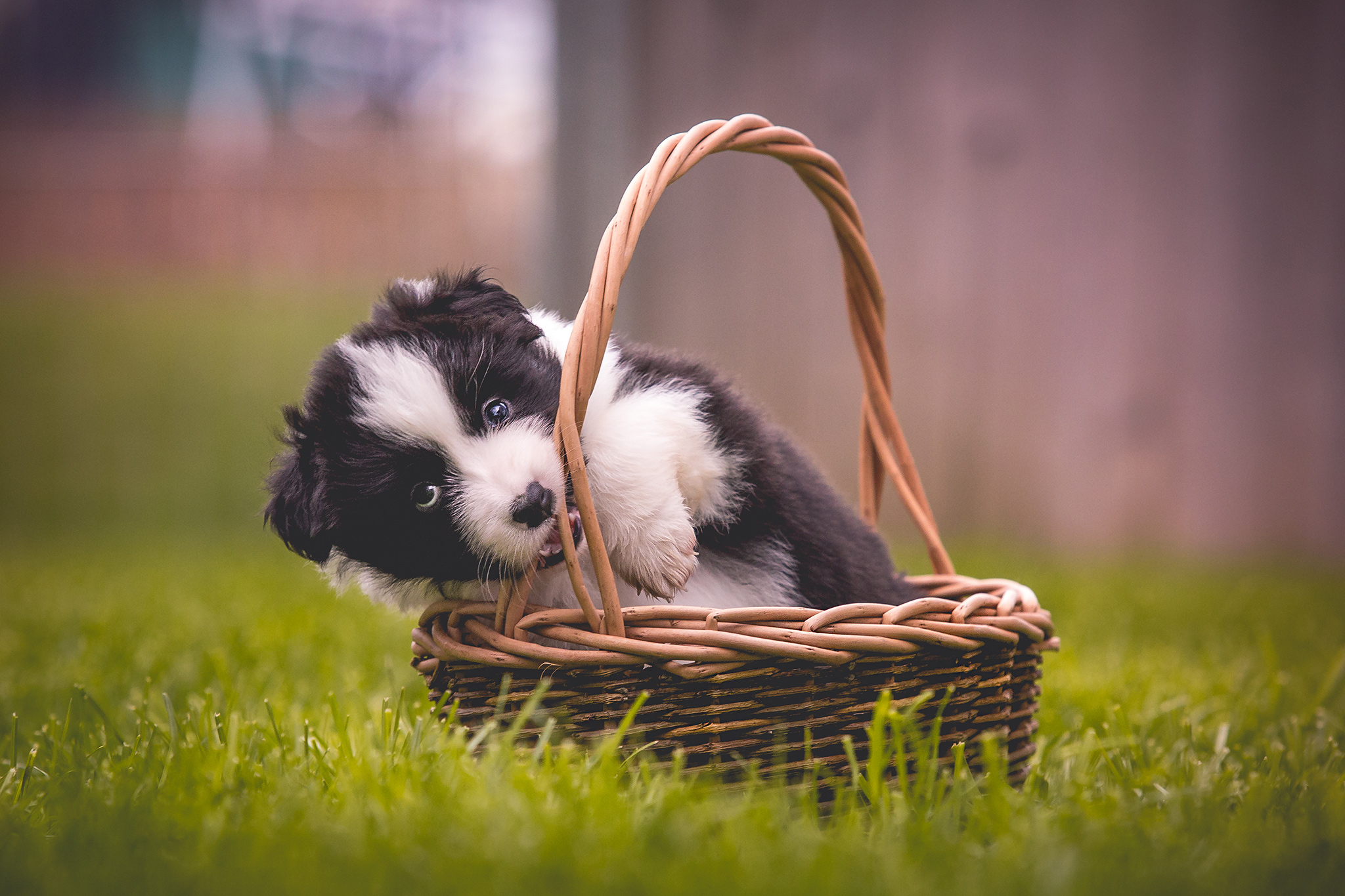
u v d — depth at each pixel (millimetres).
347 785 1806
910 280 6254
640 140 6285
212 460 8664
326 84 17641
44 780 2037
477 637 2016
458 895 1381
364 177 10211
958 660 2018
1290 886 1493
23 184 10562
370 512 2098
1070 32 5965
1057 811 1766
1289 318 5824
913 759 1934
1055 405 6129
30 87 16625
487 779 1695
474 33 16141
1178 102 5875
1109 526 6082
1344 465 5781
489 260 10039
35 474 8422
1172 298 5953
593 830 1551
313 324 10344
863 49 6191
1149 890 1423
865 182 6254
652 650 1852
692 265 6375
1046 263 6094
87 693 2682
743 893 1369
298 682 2979
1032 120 6051
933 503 6309
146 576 5117
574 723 1919
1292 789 1939
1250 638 3645
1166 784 2029
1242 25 5762
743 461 2330
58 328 10406
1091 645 3562
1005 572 4844
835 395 6309
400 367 2125
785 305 6324
